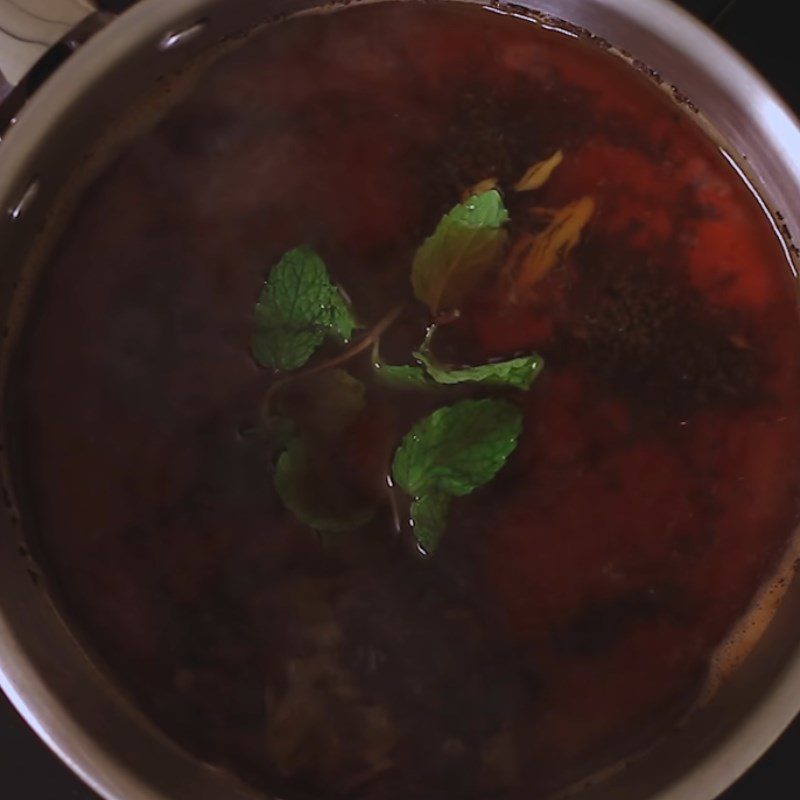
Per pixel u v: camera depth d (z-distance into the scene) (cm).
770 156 57
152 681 55
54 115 54
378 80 58
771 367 57
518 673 56
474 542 56
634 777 55
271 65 57
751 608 57
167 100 57
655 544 56
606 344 57
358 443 55
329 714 56
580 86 58
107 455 56
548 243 57
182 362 56
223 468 56
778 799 61
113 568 56
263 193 57
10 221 55
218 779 55
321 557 56
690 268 57
